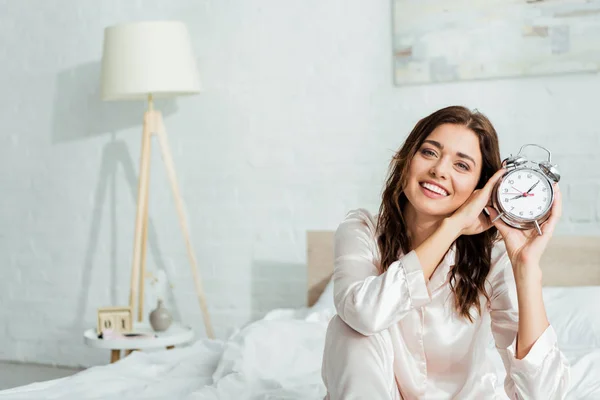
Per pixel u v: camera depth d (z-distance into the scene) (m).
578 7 3.02
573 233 3.06
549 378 1.39
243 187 3.62
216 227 3.67
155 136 3.76
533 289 1.39
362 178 3.40
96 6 3.87
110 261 3.88
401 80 3.30
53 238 3.99
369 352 1.39
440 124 1.40
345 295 1.39
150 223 3.78
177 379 2.16
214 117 3.66
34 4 3.99
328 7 3.44
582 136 3.05
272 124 3.55
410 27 3.27
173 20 3.72
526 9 3.08
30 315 4.05
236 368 2.10
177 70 3.30
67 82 3.94
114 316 3.24
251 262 3.61
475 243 1.47
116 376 2.21
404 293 1.35
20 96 4.04
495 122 3.16
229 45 3.62
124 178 3.84
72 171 3.94
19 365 4.02
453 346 1.49
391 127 3.34
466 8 3.17
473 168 1.39
